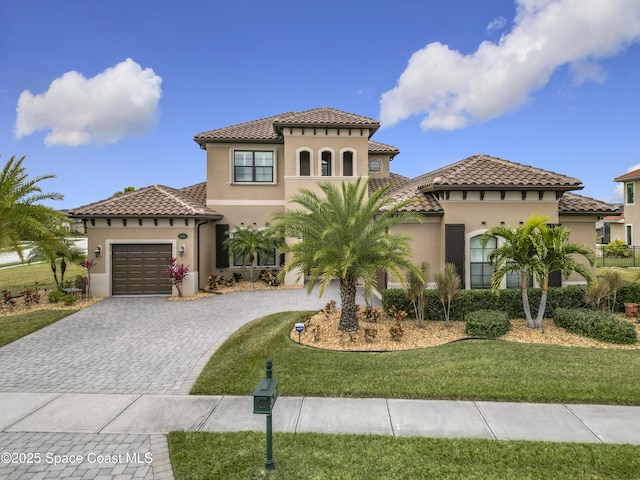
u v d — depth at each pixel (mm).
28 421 6418
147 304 15883
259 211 21328
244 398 7258
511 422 6105
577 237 15414
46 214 15820
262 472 4840
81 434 5977
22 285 20438
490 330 10609
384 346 9992
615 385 7297
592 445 5395
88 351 10164
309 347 9852
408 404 6805
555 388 7207
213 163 21109
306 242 11078
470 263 14570
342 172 19562
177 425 6234
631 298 13109
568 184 13859
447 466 4906
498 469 4840
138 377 8398
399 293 12570
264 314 14109
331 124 19000
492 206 14477
